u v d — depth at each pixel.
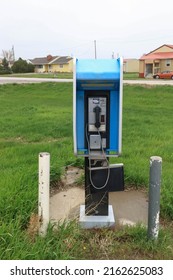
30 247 2.80
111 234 3.21
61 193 4.31
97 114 3.21
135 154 5.93
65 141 7.21
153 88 21.89
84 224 3.36
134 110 13.91
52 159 5.23
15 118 11.05
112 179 3.31
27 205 3.45
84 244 3.09
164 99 18.50
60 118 10.99
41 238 2.91
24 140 7.80
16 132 8.53
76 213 3.73
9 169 4.73
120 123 3.16
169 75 36.12
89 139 3.29
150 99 18.41
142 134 8.06
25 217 3.30
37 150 6.21
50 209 3.84
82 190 4.40
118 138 3.22
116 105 3.24
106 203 3.41
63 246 2.87
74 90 3.03
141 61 41.19
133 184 4.52
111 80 3.03
